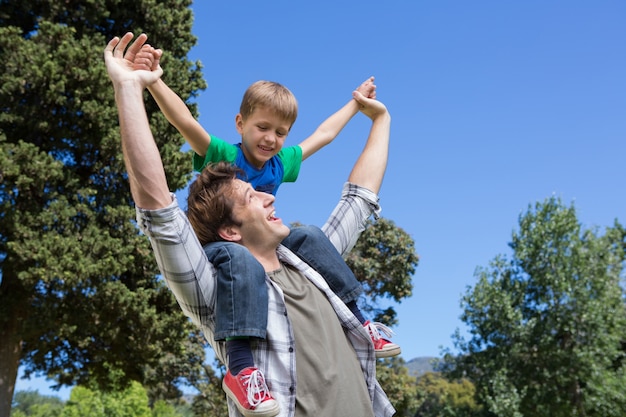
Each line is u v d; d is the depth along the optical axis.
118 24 15.81
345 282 1.83
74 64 13.60
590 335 21.64
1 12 14.52
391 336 1.92
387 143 2.27
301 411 1.47
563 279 21.78
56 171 13.05
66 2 14.62
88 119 13.96
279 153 2.61
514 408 21.14
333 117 2.71
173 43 16.31
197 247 1.50
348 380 1.54
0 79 13.20
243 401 1.42
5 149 12.89
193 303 1.54
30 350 15.31
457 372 24.00
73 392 37.66
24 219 12.81
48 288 13.50
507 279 23.52
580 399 21.97
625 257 24.11
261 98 2.42
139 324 14.42
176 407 39.78
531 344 22.20
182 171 14.77
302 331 1.55
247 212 1.70
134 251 14.41
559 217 22.59
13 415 41.34
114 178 14.73
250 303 1.51
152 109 15.31
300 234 1.85
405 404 23.08
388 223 23.22
